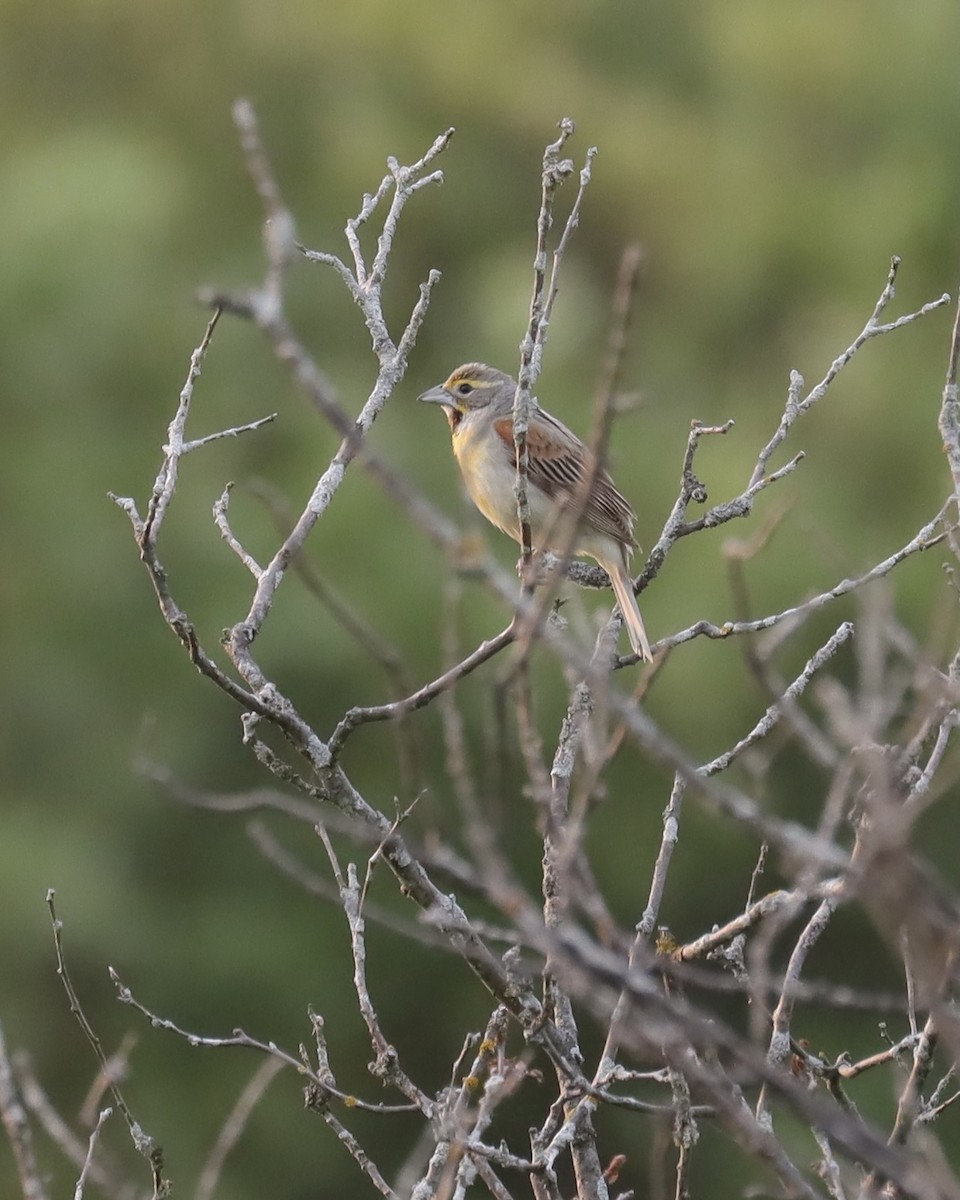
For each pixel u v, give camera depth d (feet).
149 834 56.39
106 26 79.82
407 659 55.83
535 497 34.88
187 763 56.90
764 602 56.75
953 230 74.54
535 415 35.73
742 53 80.64
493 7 83.35
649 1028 14.66
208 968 54.34
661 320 75.82
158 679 58.13
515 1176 43.91
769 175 78.13
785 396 71.36
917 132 77.46
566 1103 19.52
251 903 55.31
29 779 57.11
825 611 56.44
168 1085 53.16
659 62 82.74
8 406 63.16
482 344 70.03
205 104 79.41
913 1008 19.30
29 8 79.77
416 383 68.54
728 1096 15.64
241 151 78.18
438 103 80.28
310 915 55.21
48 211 65.87
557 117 80.07
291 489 59.67
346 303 70.64
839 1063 19.76
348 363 67.97
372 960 54.85
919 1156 17.37
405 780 16.57
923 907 13.97
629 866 54.80
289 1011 54.44
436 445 62.39
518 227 78.84
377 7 80.48
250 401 63.82
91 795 56.75
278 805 19.62
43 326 63.93
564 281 73.61
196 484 60.64
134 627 58.75
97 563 59.41
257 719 21.40
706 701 55.72
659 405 68.64
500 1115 45.06
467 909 36.14
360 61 80.02
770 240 75.77
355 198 76.28
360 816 21.16
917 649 19.53
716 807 14.38
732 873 54.85
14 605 59.36
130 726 57.47
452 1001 55.01
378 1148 53.36
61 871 54.24
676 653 56.08
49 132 76.33
